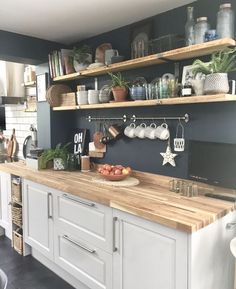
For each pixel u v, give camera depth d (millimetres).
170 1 2119
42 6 2221
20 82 3863
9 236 3191
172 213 1613
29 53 3000
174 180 2209
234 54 1836
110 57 2539
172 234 1539
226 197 1875
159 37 2252
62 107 2963
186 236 1478
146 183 2404
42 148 3295
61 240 2371
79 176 2635
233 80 1820
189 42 1931
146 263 1688
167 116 2314
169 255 1563
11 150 4207
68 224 2275
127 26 2629
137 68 2475
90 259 2092
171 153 2277
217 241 1646
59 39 3105
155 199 1898
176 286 1539
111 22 2566
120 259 1850
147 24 2418
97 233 2018
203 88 1816
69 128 3338
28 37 2982
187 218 1536
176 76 2186
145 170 2506
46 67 3184
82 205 2129
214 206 1748
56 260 2438
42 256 2725
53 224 2441
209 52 1894
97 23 2586
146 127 2436
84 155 3082
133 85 2350
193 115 2148
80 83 3162
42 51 3098
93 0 2109
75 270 2238
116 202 1822
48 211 2484
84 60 2773
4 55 2844
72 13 2363
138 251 1729
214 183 1916
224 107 1969
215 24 2014
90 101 2652
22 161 3605
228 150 1833
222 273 1727
